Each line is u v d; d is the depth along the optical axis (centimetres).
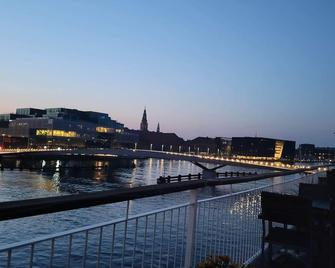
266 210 571
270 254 586
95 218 3484
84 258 324
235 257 588
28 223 3425
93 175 13575
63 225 3447
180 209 487
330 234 585
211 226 521
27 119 19475
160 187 334
